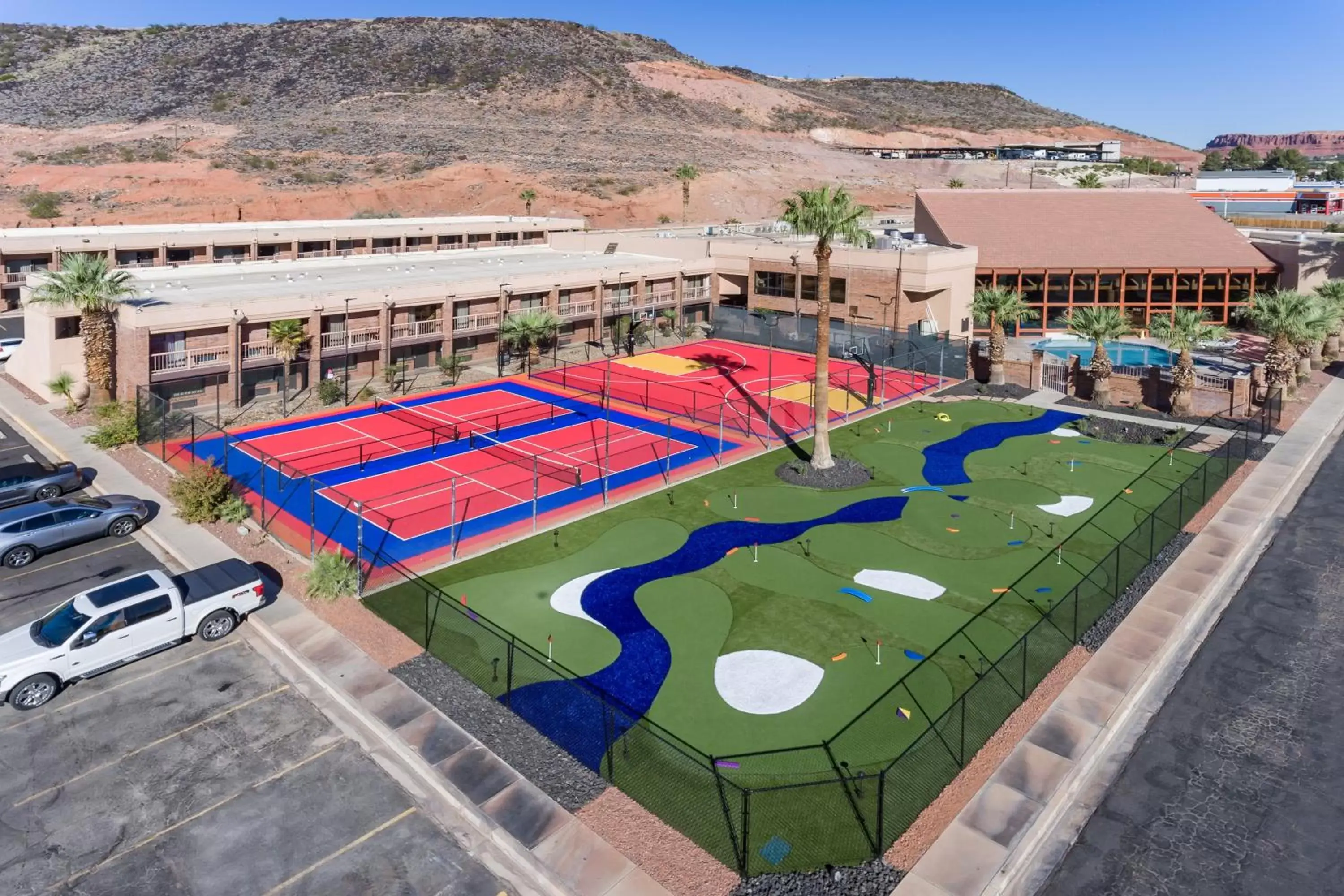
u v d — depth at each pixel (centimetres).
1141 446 4050
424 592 2645
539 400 5128
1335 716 2041
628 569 2822
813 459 3781
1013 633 2383
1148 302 6675
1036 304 6662
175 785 1833
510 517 3281
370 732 2006
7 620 2527
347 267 7050
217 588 2420
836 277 6500
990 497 3438
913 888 1517
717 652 2308
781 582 2716
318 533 3131
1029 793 1748
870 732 1953
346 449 4162
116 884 1570
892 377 5544
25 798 1791
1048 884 1568
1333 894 1540
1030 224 7056
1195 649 2344
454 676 2191
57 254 7725
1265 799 1777
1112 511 3266
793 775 1806
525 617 2503
